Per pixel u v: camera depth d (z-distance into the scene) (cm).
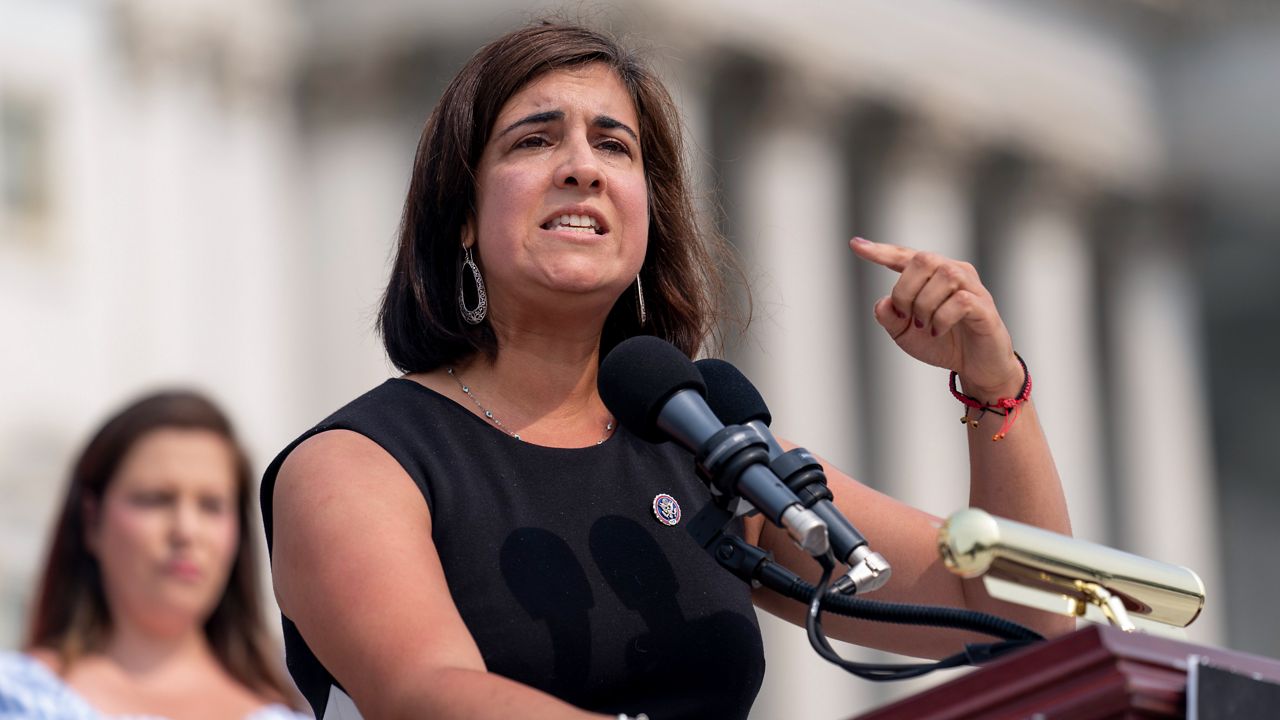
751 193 8369
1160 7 9569
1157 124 9800
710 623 785
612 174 823
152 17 7169
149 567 1183
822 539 690
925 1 9050
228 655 1213
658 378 731
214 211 7331
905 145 8950
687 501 819
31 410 6500
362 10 7731
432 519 764
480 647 749
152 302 7038
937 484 8875
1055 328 9394
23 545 5822
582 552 779
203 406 1229
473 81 841
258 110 7512
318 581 714
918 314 798
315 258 7725
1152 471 9744
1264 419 10075
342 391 7588
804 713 7444
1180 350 9838
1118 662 539
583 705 762
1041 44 9456
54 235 6769
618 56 859
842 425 8550
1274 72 9656
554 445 819
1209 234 9969
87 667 1159
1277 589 10062
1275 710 541
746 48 8275
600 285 814
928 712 570
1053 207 9438
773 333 8294
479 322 837
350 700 753
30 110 6806
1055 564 646
